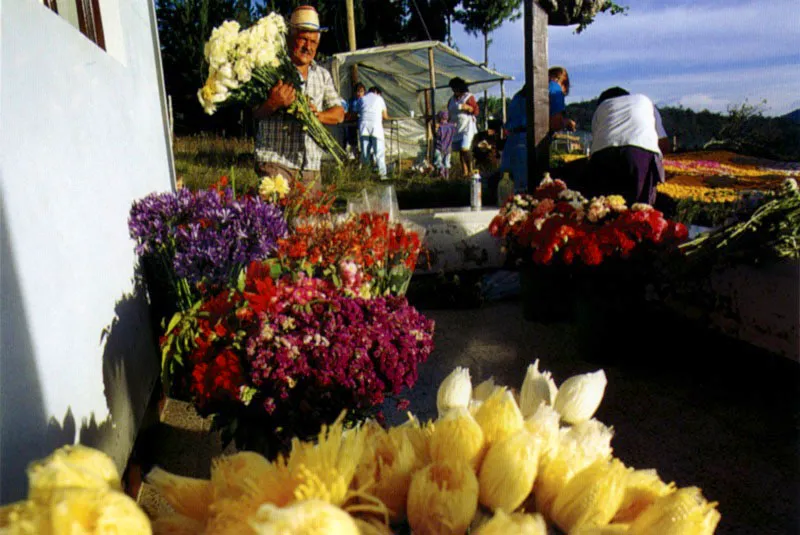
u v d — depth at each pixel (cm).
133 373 261
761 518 226
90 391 193
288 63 403
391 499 89
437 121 1521
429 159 1527
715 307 379
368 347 207
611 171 470
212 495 87
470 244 587
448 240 580
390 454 95
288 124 446
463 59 1677
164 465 272
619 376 353
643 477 93
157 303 330
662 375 350
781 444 275
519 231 407
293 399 204
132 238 293
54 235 179
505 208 438
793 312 324
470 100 1261
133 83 362
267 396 200
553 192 423
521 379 360
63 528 63
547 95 552
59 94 202
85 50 245
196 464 274
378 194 404
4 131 150
